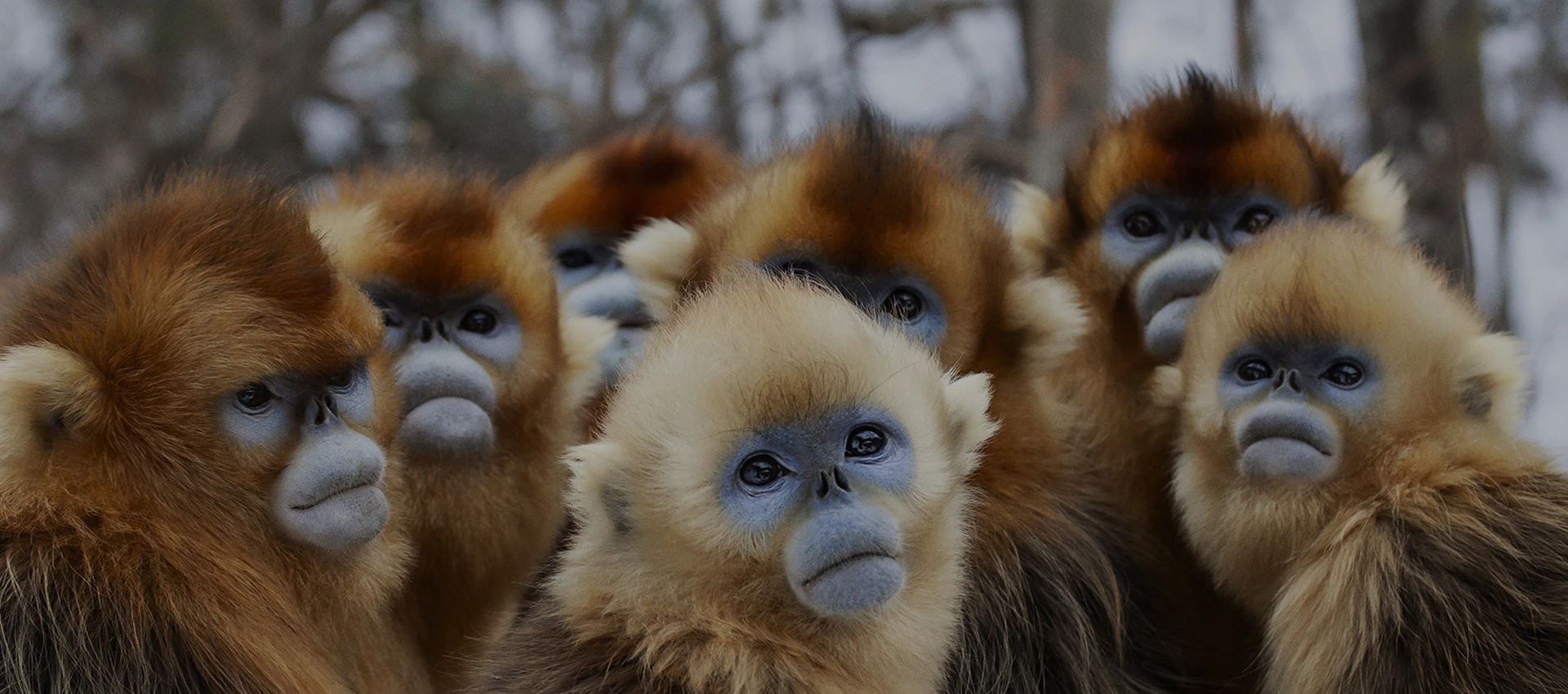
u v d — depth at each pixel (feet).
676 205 5.98
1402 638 5.02
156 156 10.20
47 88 10.69
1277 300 5.15
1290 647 5.10
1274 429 5.11
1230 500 5.18
